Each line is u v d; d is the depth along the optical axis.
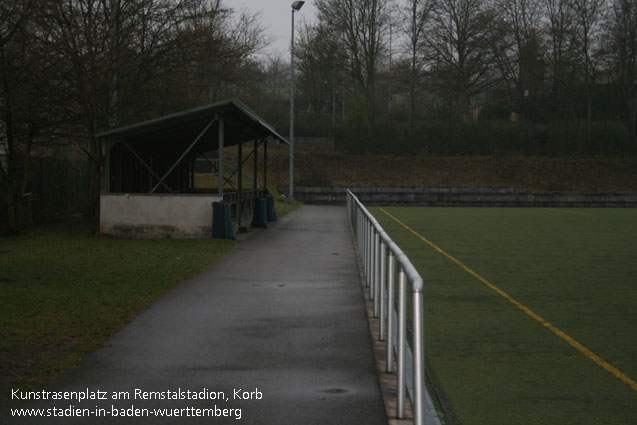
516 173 90.25
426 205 78.81
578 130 96.69
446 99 110.56
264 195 44.16
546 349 12.23
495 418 8.50
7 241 29.52
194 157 44.78
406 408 8.41
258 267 21.61
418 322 6.55
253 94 62.50
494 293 18.50
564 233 39.41
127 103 35.84
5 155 36.56
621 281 20.77
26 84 30.58
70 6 32.72
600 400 9.29
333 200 78.88
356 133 96.94
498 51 95.69
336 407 8.33
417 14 94.38
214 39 37.69
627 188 87.31
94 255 24.17
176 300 15.77
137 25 34.31
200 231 31.00
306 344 11.59
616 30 93.56
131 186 34.41
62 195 43.38
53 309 14.34
